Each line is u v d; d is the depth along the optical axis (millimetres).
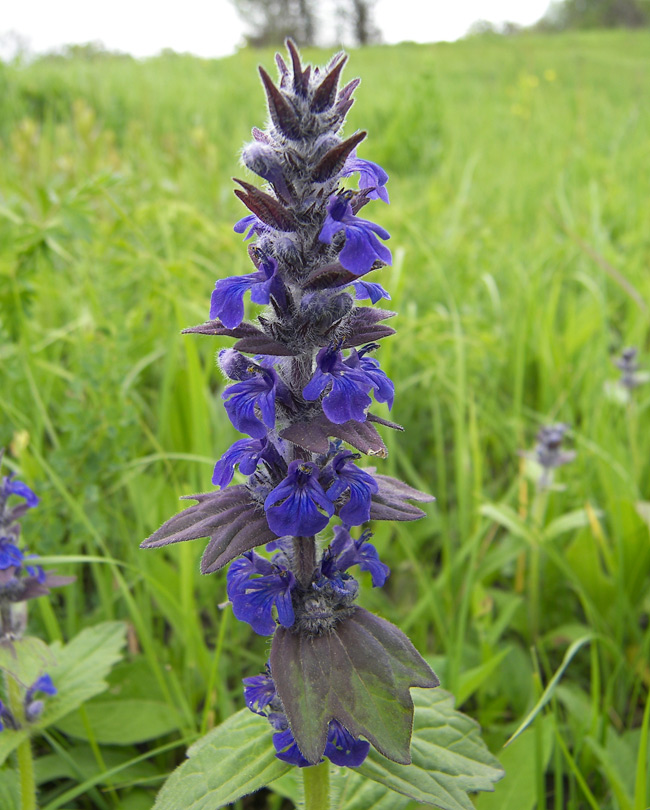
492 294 358
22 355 259
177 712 189
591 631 223
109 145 488
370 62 1831
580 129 807
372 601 233
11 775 177
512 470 297
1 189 423
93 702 195
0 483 162
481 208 564
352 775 156
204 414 237
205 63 1380
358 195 110
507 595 245
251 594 118
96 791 177
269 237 111
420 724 139
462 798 126
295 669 116
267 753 131
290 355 109
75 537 212
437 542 270
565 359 346
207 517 116
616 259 414
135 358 300
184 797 126
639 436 311
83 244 357
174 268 297
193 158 620
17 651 156
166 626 240
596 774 187
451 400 306
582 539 240
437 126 818
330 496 110
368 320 115
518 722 197
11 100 757
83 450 227
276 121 105
